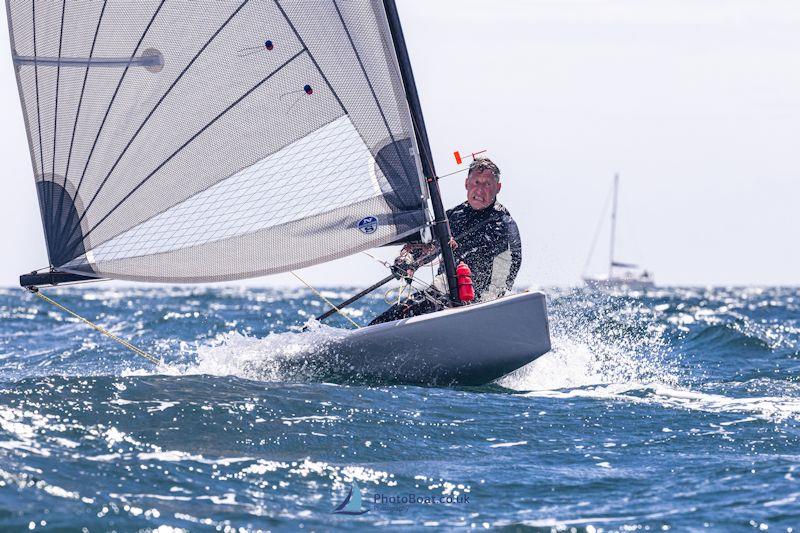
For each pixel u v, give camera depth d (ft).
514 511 42.14
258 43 70.90
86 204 72.79
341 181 72.33
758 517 40.86
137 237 72.79
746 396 72.79
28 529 36.37
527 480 47.19
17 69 72.38
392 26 72.95
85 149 72.28
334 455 50.39
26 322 201.05
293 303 337.52
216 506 40.96
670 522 40.40
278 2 70.54
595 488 45.75
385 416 58.95
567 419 61.57
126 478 43.70
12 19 72.13
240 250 72.79
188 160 72.02
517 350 72.84
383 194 72.59
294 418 56.80
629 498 44.09
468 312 71.82
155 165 72.08
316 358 72.59
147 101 71.51
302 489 44.52
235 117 71.72
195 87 71.26
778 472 48.49
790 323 188.85
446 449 53.11
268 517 39.99
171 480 44.11
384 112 71.92
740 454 52.90
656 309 237.86
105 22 70.90
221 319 193.26
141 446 49.29
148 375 66.95
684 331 146.30
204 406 57.41
